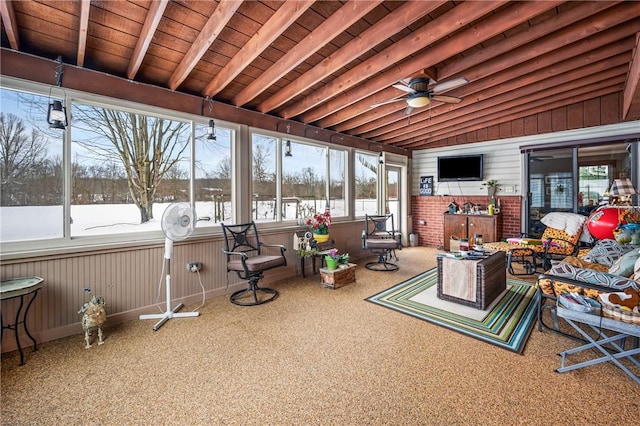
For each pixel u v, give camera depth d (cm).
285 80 343
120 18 219
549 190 534
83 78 270
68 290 259
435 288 383
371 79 346
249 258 355
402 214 702
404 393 179
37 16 212
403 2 222
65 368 210
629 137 453
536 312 299
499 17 237
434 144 675
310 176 499
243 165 393
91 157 281
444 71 323
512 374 197
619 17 241
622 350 205
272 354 226
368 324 277
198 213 353
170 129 332
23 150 246
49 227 257
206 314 306
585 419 156
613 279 215
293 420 159
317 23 240
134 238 303
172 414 165
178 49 265
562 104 461
